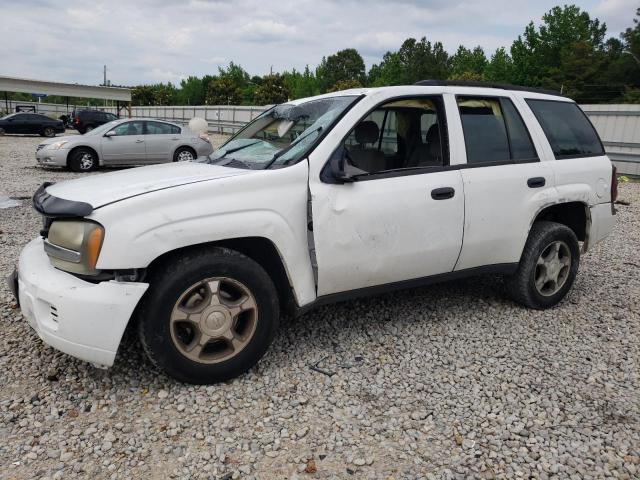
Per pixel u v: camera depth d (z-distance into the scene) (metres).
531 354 3.79
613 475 2.56
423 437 2.82
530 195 4.23
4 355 3.56
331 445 2.72
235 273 3.13
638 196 12.05
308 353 3.70
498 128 4.21
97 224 2.85
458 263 4.00
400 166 3.97
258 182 3.19
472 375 3.47
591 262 6.29
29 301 3.01
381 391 3.24
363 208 3.46
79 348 2.88
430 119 3.97
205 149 15.39
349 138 3.66
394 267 3.67
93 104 79.69
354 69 78.38
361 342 3.89
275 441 2.73
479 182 3.95
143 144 14.42
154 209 2.91
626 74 47.94
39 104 53.00
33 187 10.68
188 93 79.62
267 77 63.22
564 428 2.92
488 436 2.83
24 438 2.71
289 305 3.44
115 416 2.91
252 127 4.24
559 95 4.82
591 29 63.78
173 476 2.47
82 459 2.56
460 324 4.25
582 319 4.45
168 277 2.97
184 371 3.09
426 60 66.69
